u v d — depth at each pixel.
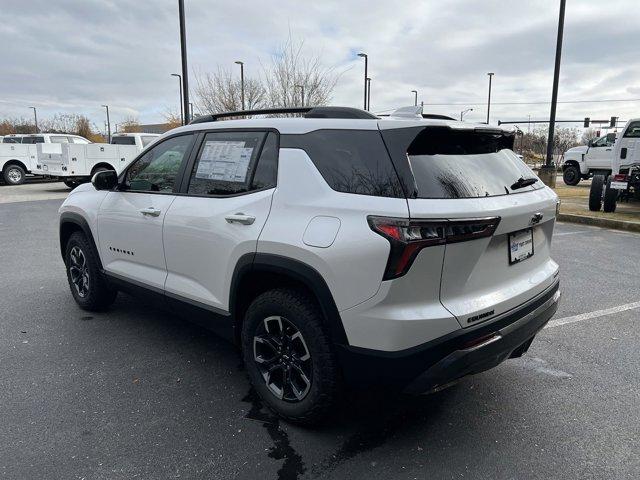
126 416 3.01
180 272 3.52
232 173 3.20
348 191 2.57
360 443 2.78
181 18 13.76
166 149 3.79
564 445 2.75
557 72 15.52
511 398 3.26
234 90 20.55
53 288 5.62
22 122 60.50
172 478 2.46
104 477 2.46
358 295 2.45
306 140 2.84
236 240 2.97
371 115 2.79
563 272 6.37
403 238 2.32
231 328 3.20
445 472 2.53
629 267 6.64
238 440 2.79
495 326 2.59
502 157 3.03
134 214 3.85
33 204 13.80
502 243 2.69
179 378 3.51
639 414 3.06
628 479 2.48
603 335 4.30
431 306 2.43
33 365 3.67
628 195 12.25
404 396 3.29
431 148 2.63
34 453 2.64
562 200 14.03
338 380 2.68
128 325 4.49
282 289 2.87
